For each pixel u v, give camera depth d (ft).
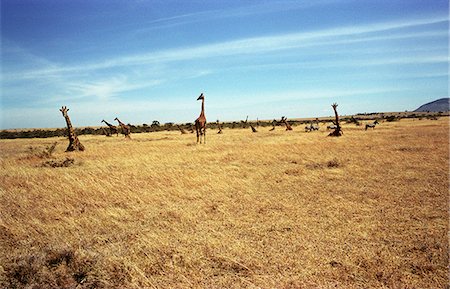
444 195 26.14
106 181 32.99
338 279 13.83
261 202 25.66
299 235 18.58
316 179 33.83
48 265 15.35
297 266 14.96
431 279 13.65
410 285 13.25
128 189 30.35
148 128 226.38
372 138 81.35
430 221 20.31
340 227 19.71
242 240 17.99
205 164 45.65
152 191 29.66
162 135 139.85
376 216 21.57
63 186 31.35
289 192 28.71
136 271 14.62
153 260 15.80
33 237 19.17
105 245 17.83
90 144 87.81
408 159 44.83
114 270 14.89
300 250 16.60
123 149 67.67
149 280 13.94
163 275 14.47
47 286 13.73
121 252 16.71
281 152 56.95
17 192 30.04
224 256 15.92
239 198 27.09
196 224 20.90
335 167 40.93
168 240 18.19
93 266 15.02
